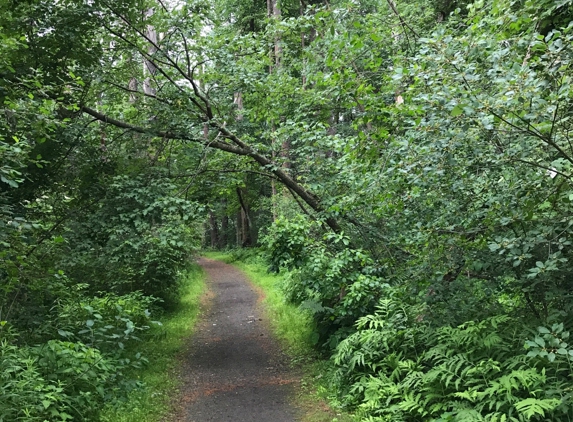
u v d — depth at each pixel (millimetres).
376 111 4523
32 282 5457
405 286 5004
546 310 4242
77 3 6945
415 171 3867
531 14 4023
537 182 3582
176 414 5395
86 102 7543
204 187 8766
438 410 4125
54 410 4105
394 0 7770
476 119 3189
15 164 4727
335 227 7684
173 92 7867
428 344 4789
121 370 6285
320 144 7133
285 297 11375
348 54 5762
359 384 5086
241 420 5156
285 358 7621
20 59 6242
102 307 7867
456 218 4215
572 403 3268
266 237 7148
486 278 4703
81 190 7395
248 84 7867
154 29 7934
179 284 13445
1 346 4590
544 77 3082
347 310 6445
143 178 7484
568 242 3428
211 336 9414
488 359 4047
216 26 8391
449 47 3400
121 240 7078
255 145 8094
